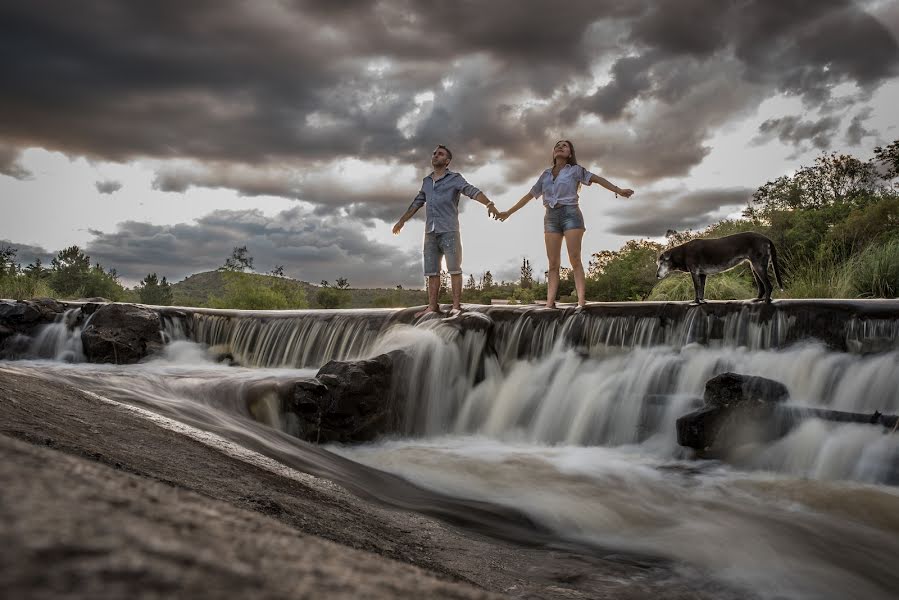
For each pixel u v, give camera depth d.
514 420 8.62
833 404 7.09
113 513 0.71
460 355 9.19
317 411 7.43
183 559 0.61
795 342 7.75
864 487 5.40
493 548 3.77
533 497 5.21
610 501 5.14
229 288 28.67
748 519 4.73
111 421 4.06
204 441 4.35
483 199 9.57
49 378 5.41
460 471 6.13
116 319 11.91
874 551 4.17
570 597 3.08
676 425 6.69
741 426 6.43
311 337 11.56
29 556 0.52
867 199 19.41
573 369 8.77
